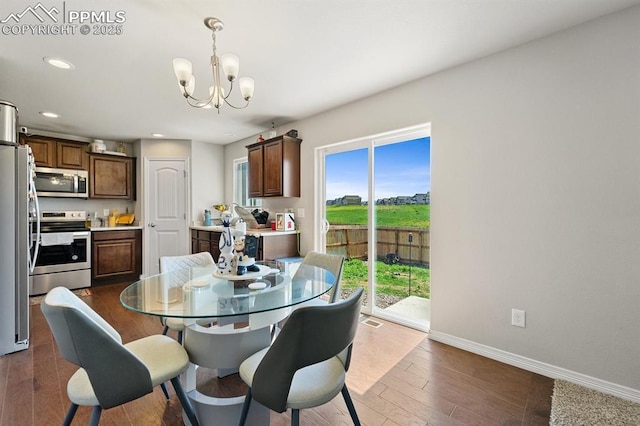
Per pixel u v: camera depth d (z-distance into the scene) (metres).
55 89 2.85
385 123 2.96
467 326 2.44
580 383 1.93
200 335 1.66
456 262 2.50
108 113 3.59
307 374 1.35
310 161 3.77
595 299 1.89
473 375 2.08
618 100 1.80
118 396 1.21
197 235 4.78
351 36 2.03
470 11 1.78
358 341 2.60
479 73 2.34
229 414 1.50
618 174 1.81
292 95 3.06
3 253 2.39
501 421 1.63
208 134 4.64
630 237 1.78
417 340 2.62
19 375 2.09
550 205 2.05
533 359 2.12
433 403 1.79
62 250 4.19
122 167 4.98
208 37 2.01
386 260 3.15
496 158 2.27
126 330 2.90
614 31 1.80
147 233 4.94
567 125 1.97
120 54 2.22
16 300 2.44
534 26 1.93
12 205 2.43
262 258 3.64
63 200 4.65
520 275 2.18
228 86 2.84
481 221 2.36
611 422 1.61
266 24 1.88
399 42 2.11
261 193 4.12
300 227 3.94
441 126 2.56
